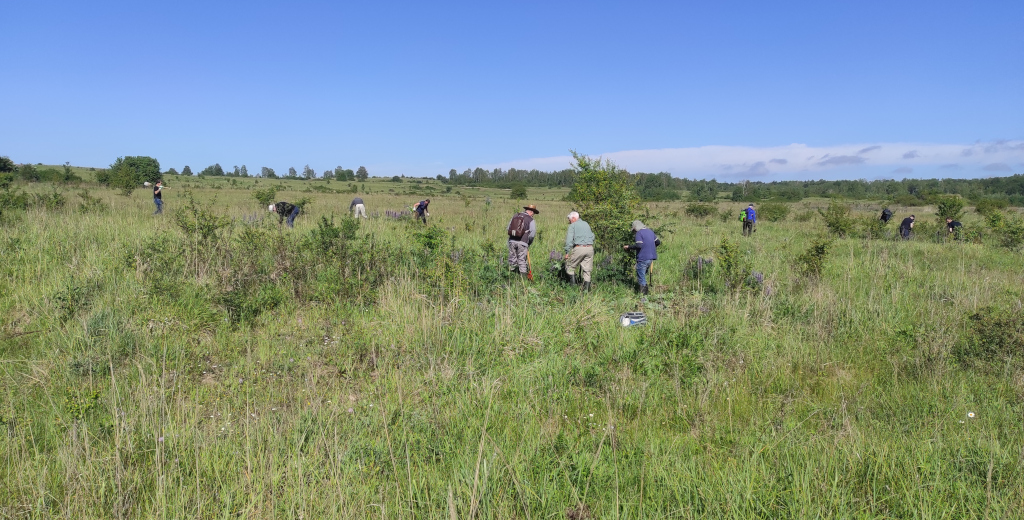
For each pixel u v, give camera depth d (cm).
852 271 1105
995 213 2152
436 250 992
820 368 600
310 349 618
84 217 1351
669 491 355
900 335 663
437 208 3075
